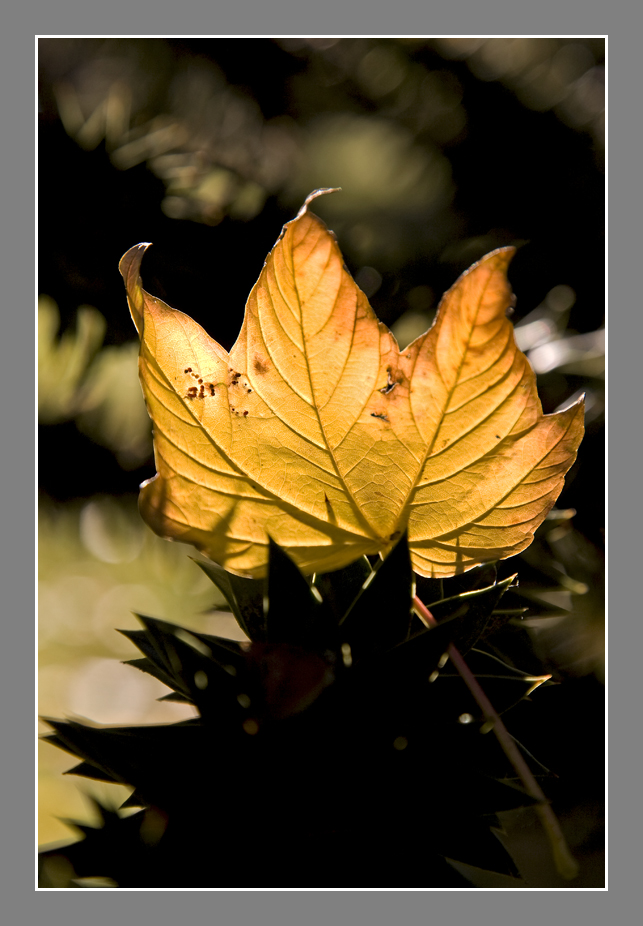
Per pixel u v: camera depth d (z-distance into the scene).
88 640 2.05
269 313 0.71
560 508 0.89
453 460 0.72
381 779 0.71
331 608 0.71
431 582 0.74
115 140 1.04
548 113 1.42
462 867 0.79
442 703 0.71
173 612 1.82
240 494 0.73
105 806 0.73
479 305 0.71
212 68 1.65
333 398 0.72
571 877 0.69
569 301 1.10
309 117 1.78
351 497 0.73
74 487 1.21
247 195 1.15
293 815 0.71
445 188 1.52
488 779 0.70
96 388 1.18
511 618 0.77
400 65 1.69
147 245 0.72
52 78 1.39
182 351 0.72
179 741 0.71
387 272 1.21
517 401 0.72
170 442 0.72
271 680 0.70
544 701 0.83
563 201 1.31
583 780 0.92
